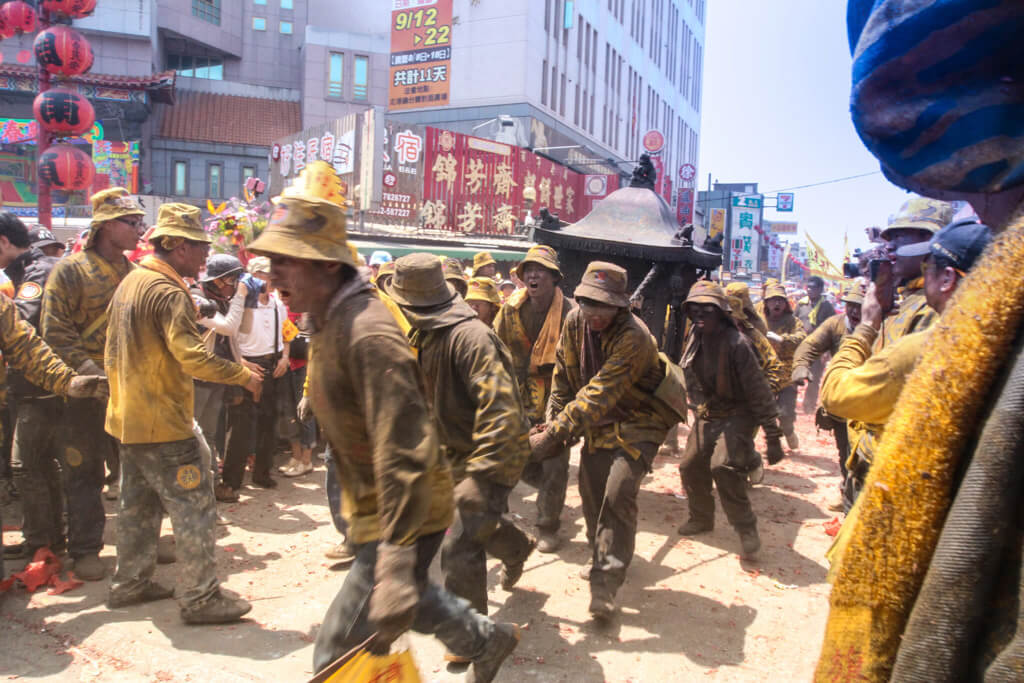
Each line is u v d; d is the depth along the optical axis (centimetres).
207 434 536
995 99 109
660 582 443
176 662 327
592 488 416
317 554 472
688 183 3922
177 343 345
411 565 198
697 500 521
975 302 101
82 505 418
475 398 317
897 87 114
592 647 358
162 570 443
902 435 106
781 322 844
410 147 1742
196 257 374
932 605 95
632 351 379
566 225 724
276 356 604
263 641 352
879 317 283
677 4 5438
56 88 1213
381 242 1477
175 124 3259
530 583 436
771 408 451
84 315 428
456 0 3048
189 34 3584
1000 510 92
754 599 421
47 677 313
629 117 4403
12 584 404
